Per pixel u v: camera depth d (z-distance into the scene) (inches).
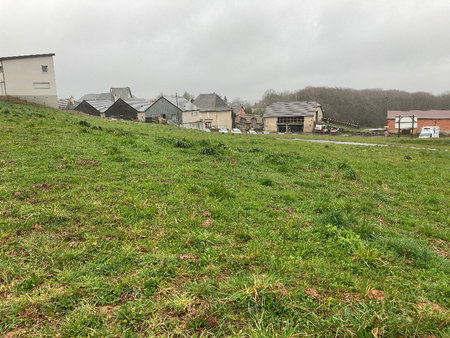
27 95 1384.1
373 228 251.8
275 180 390.9
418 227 278.8
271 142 1018.1
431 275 177.8
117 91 3432.6
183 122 2329.0
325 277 159.0
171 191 279.0
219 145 637.9
